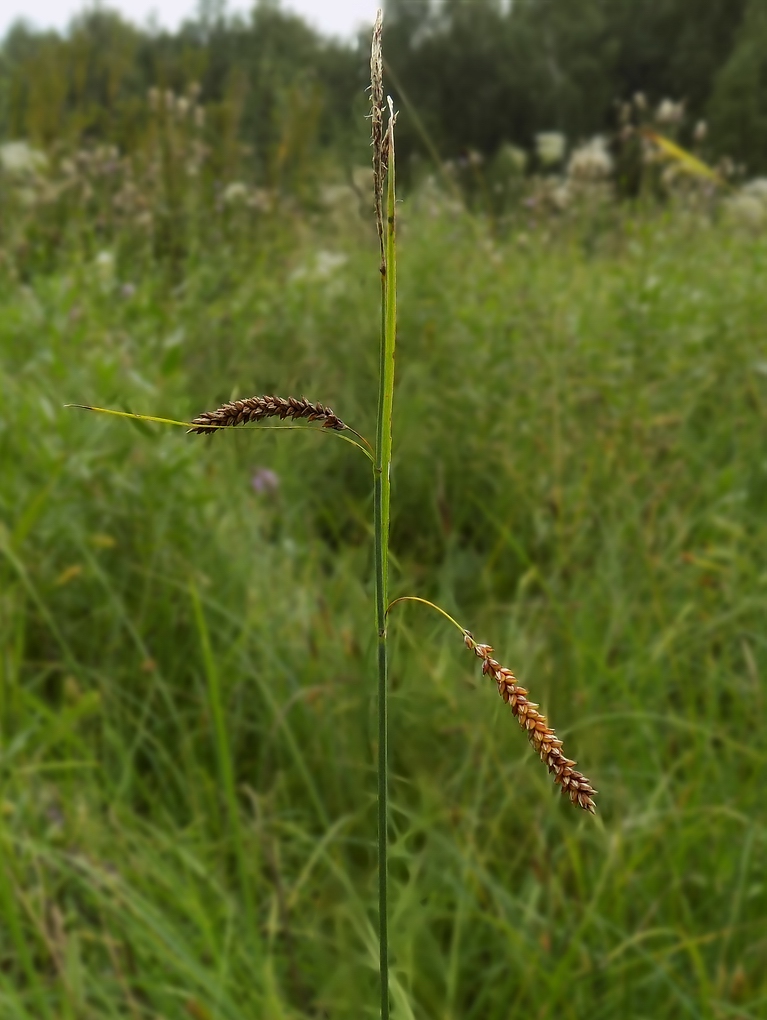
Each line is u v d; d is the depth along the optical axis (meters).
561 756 0.16
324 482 0.70
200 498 0.56
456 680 0.44
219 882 0.41
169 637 0.52
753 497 0.68
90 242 1.03
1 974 0.33
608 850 0.40
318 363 0.69
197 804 0.43
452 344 0.78
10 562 0.53
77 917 0.38
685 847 0.40
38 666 0.52
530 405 0.72
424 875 0.40
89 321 0.78
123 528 0.56
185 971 0.34
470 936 0.40
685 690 0.49
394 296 0.17
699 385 0.77
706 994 0.35
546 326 0.81
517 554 0.63
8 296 0.88
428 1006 0.36
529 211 1.32
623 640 0.53
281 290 0.89
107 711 0.49
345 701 0.46
